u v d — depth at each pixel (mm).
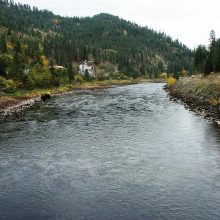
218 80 62281
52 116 50781
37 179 24344
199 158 28344
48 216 19062
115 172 25516
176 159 28250
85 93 98125
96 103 68375
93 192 22047
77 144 33688
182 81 92625
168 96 80500
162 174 24891
